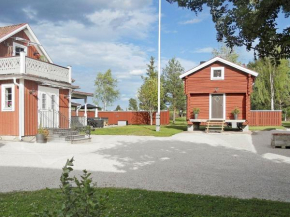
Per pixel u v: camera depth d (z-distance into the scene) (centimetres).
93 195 231
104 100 5075
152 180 680
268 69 3959
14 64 1570
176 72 3928
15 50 1905
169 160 966
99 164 892
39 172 777
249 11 355
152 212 445
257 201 504
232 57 4247
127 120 3738
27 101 1589
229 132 2056
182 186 627
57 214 229
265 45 366
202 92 2156
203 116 2198
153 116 3600
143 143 1460
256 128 2641
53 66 1819
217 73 2138
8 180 689
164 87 3934
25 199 515
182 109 4197
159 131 2094
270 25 357
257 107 4766
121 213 441
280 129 2475
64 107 1955
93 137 1795
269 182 662
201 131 2167
